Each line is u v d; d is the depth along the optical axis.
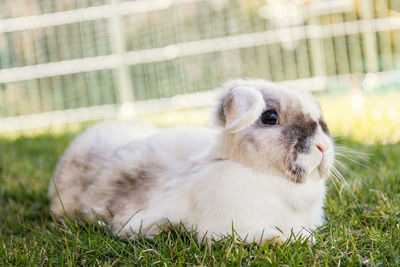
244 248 0.86
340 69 2.88
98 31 3.00
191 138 1.00
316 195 0.90
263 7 2.92
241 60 2.91
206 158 0.91
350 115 1.81
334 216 0.98
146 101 2.88
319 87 2.84
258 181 0.87
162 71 2.95
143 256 0.86
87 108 2.88
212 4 2.96
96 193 1.00
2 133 2.33
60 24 2.91
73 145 1.11
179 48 2.89
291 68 2.91
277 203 0.88
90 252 0.89
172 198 0.91
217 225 0.87
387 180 1.09
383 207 0.98
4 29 2.91
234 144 0.88
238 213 0.87
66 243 0.89
